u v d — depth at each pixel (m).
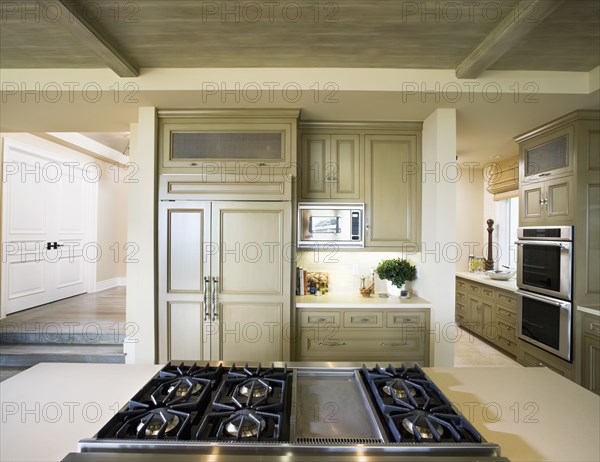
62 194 4.60
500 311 3.60
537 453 0.79
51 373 1.21
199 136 2.53
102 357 2.99
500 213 4.49
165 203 2.50
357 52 2.02
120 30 1.79
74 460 0.70
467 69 2.08
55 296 4.52
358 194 2.78
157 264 2.52
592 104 2.38
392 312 2.60
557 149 2.70
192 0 1.54
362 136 2.78
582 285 2.53
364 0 1.55
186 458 0.72
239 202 2.49
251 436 0.81
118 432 0.80
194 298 2.50
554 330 2.69
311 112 2.59
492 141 3.25
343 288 3.14
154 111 2.48
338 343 2.60
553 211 2.74
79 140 4.57
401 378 1.11
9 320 3.59
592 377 2.42
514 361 3.47
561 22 1.68
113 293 5.18
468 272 4.63
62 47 1.95
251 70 2.21
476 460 0.71
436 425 0.86
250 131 2.52
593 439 0.84
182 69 2.21
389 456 0.73
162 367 1.27
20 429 0.87
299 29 1.79
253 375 1.11
